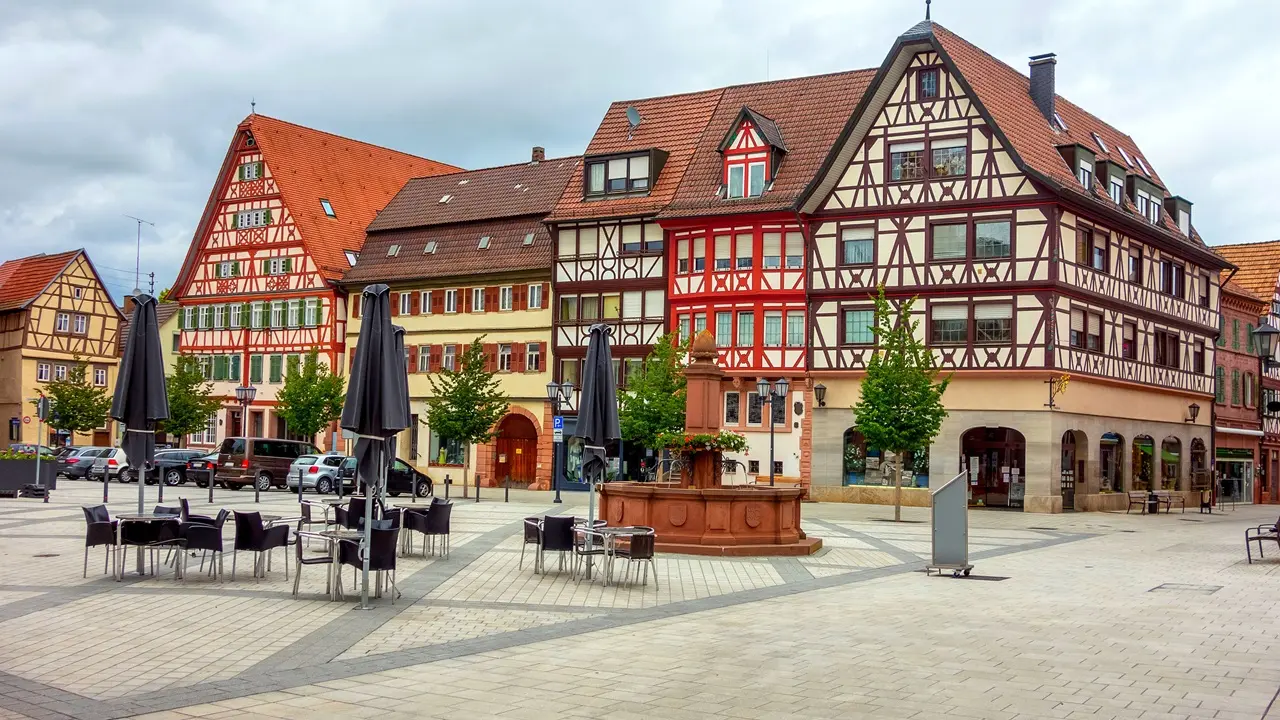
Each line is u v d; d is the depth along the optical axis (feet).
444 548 66.95
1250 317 186.70
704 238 146.00
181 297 208.74
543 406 163.53
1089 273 131.95
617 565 63.31
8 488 110.01
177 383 184.96
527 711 29.27
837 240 137.28
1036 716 29.27
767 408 140.77
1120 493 139.44
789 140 148.05
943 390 110.22
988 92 132.87
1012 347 126.11
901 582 58.54
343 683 32.27
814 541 74.33
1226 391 176.76
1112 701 30.96
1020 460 130.31
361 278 185.16
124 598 47.34
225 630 40.42
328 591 48.60
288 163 198.29
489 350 169.68
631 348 153.48
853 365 135.64
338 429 185.88
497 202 178.91
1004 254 127.44
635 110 165.89
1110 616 46.32
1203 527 106.83
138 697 30.17
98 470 159.02
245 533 52.70
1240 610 48.29
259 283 197.88
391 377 47.03
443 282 175.63
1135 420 143.43
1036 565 68.13
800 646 38.96
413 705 29.71
